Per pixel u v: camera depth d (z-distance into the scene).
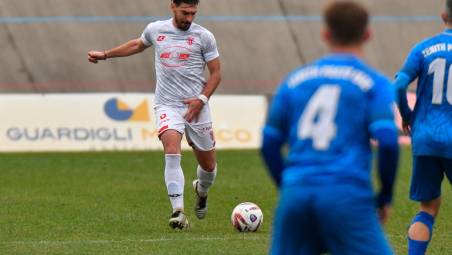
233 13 75.00
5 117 49.19
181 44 26.69
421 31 74.44
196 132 27.06
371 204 13.90
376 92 13.95
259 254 22.89
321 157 13.88
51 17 73.06
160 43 26.83
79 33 71.19
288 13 75.31
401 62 70.75
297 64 69.44
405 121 21.12
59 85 64.75
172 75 26.77
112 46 69.81
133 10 74.12
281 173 14.38
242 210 26.58
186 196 34.84
